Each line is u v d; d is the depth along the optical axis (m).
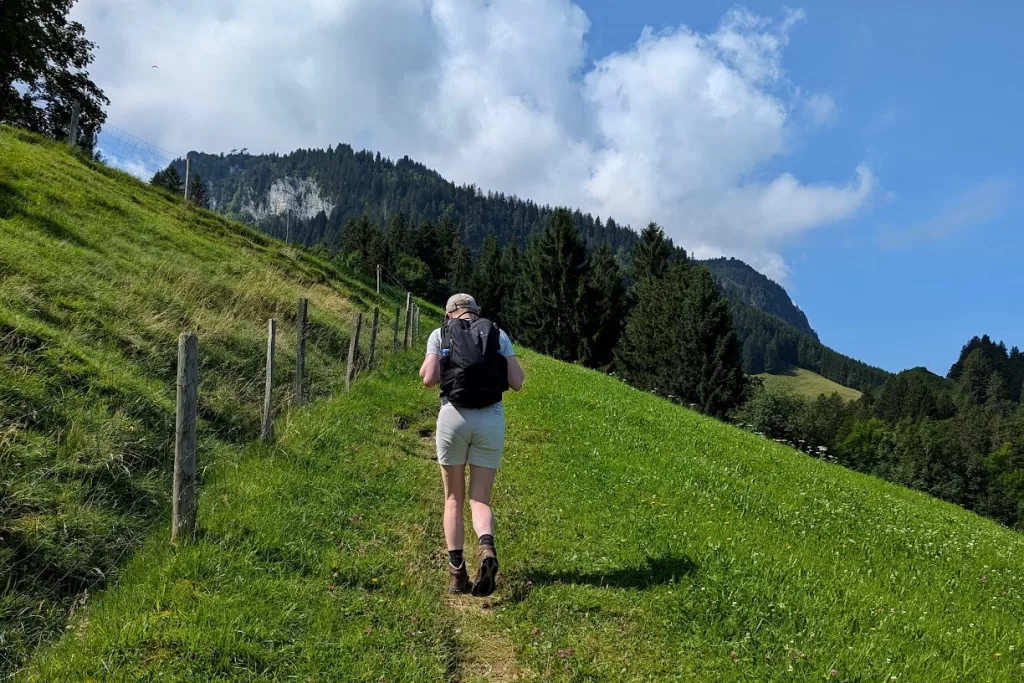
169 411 8.09
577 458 10.11
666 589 5.31
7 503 5.15
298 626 4.42
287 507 6.41
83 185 19.06
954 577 7.00
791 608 5.06
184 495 5.32
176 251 17.67
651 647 4.52
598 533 6.79
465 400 5.20
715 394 55.03
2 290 9.13
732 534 7.01
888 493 14.67
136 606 4.32
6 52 29.86
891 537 8.42
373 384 13.97
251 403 10.16
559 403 14.83
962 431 106.69
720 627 4.75
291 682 3.87
